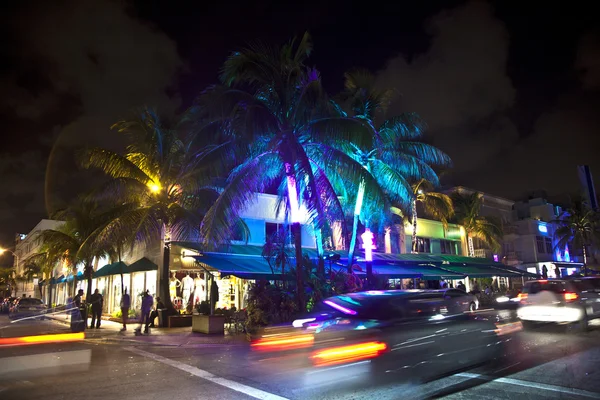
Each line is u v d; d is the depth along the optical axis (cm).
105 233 1880
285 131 1638
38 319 2002
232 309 2109
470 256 3591
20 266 6656
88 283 2450
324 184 1627
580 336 1170
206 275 2336
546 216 4712
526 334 1225
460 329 740
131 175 2030
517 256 4238
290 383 687
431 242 3356
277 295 1595
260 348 782
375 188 1616
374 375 636
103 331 1797
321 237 1820
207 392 720
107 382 816
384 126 2069
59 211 2716
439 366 686
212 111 1573
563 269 4569
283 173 1852
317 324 702
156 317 2064
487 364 793
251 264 1912
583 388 660
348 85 2122
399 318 681
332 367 639
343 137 1570
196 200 2050
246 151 1683
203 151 1680
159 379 838
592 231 4581
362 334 645
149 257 2383
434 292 766
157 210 1998
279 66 1683
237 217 1622
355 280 1794
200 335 1638
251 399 666
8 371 941
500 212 4466
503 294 3112
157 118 2108
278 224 2430
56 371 938
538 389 659
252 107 1524
